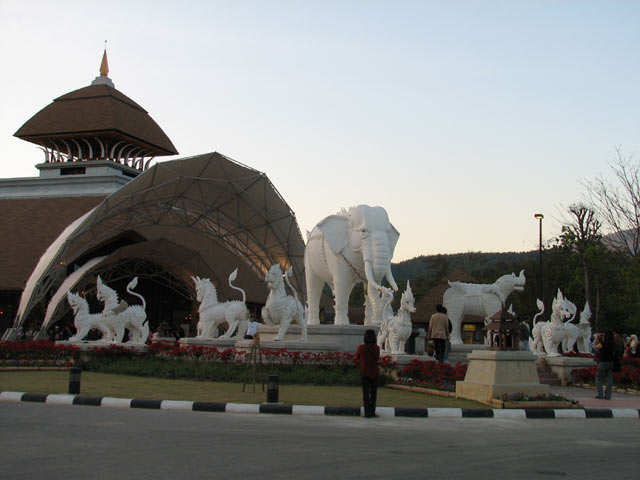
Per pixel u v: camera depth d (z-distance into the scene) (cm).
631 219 3931
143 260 4325
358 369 1717
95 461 682
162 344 2117
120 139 4778
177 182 3462
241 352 1878
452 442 866
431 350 2105
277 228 3972
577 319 4394
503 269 6256
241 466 673
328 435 891
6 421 940
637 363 2041
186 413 1088
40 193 4444
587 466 720
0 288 3438
